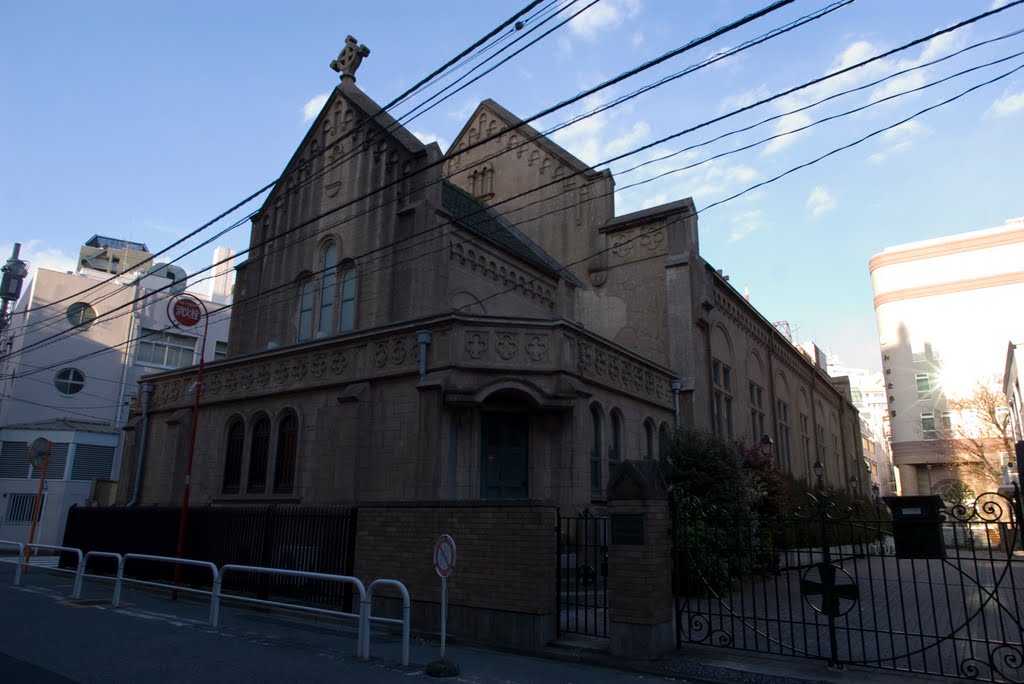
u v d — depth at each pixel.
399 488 15.95
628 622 9.01
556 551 10.25
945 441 49.56
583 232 26.58
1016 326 53.22
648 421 20.64
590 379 17.30
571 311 25.25
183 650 8.74
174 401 22.17
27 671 7.43
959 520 8.14
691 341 23.08
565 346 16.47
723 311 27.48
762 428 30.47
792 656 8.98
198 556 15.21
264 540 13.88
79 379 35.28
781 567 18.97
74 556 18.83
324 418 17.88
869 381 131.25
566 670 8.43
